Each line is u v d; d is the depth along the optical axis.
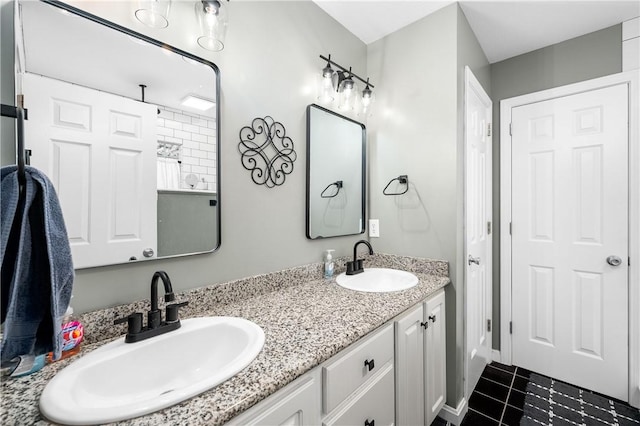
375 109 1.98
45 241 0.56
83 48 0.87
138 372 0.78
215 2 1.03
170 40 1.05
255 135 1.32
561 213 1.95
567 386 1.89
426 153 1.72
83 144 0.86
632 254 1.71
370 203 2.00
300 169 1.55
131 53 0.96
